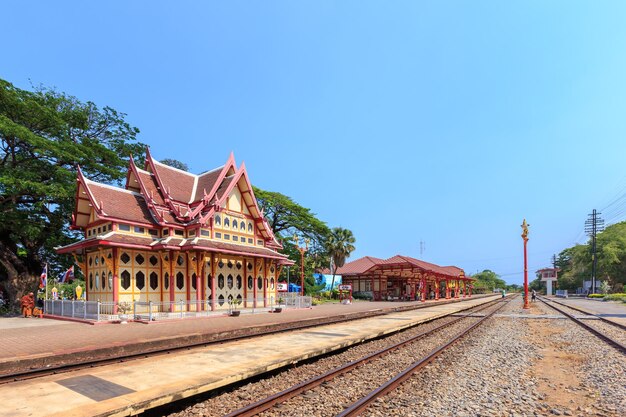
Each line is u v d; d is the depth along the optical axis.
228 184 30.95
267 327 19.48
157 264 26.84
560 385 9.69
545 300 63.72
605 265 79.44
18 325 20.81
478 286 123.50
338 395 8.62
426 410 7.63
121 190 28.42
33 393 7.91
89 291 27.12
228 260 30.52
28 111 30.12
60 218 31.97
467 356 12.95
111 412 6.74
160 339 14.77
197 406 8.09
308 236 56.50
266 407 7.74
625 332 19.08
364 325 20.08
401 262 52.41
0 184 27.33
